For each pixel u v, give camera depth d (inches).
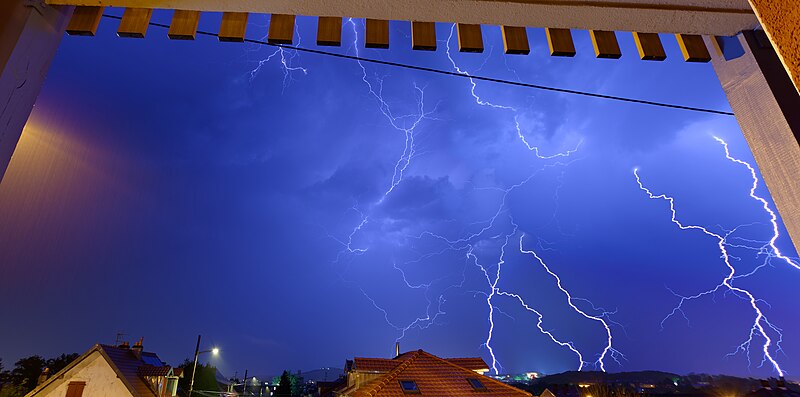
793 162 82.7
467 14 88.0
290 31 88.7
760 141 89.7
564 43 92.0
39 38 78.7
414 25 91.3
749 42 92.1
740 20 91.2
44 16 80.0
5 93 71.8
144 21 86.3
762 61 90.4
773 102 87.0
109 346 792.3
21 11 75.5
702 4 87.0
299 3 85.5
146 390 740.7
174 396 900.0
